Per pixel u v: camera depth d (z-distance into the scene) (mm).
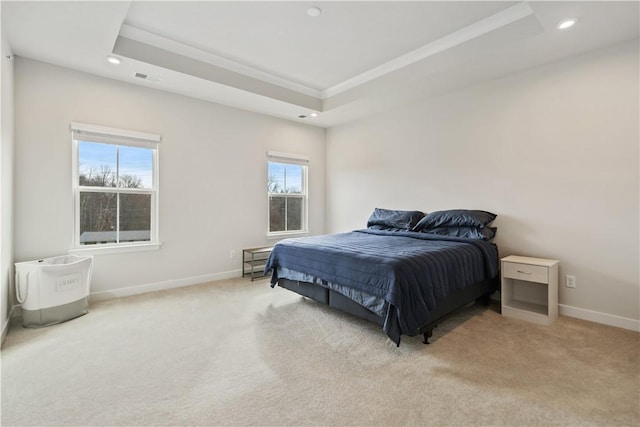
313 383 1862
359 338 2488
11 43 2686
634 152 2609
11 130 2742
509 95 3322
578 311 2906
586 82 2832
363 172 4969
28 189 2973
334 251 2766
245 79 3771
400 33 2965
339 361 2123
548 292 2744
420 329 2309
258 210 4727
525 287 3213
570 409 1620
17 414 1576
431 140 4051
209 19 2732
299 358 2166
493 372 1979
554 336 2506
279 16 2680
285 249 3236
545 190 3094
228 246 4426
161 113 3773
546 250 3098
